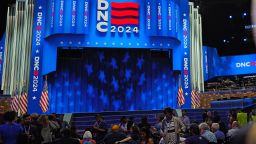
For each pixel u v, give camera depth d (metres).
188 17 27.17
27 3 25.47
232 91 29.78
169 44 25.23
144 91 26.19
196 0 32.03
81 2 24.20
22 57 24.94
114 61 26.19
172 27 25.20
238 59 35.66
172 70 26.41
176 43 25.61
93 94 25.45
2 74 26.14
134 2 24.91
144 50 26.58
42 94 22.64
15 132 6.80
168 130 8.48
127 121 12.76
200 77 28.27
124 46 24.50
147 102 26.08
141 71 26.39
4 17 30.59
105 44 24.33
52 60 23.84
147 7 25.00
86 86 25.44
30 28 25.22
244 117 13.55
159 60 26.67
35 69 24.11
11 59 26.09
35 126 8.86
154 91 26.27
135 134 9.41
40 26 24.73
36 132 8.76
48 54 23.94
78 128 18.64
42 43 24.56
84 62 25.67
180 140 8.44
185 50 26.48
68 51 25.23
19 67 25.31
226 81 33.66
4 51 26.22
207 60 35.22
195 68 27.83
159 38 25.00
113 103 25.64
